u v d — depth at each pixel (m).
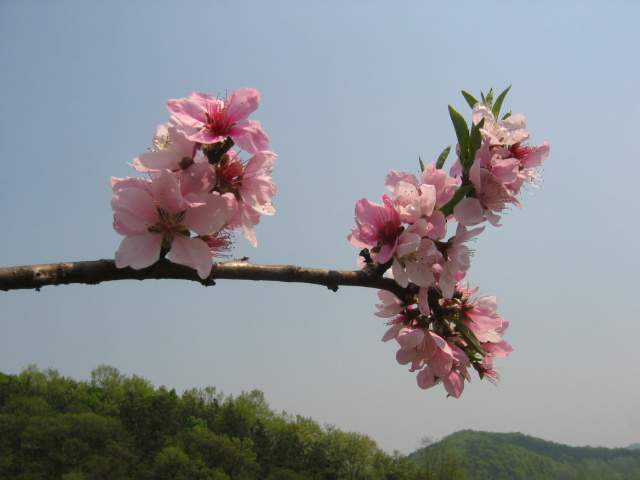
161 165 0.20
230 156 0.22
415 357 0.28
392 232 0.26
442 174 0.27
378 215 0.26
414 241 0.24
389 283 0.26
